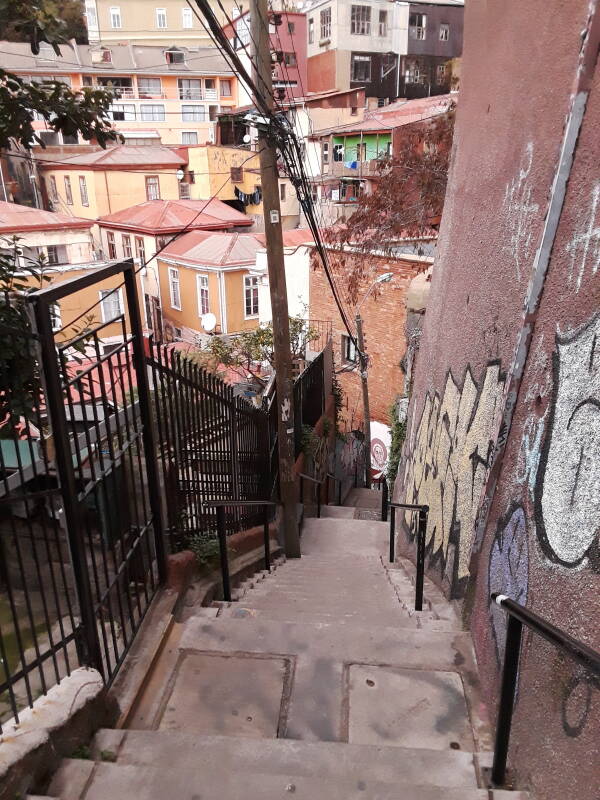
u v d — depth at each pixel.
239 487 6.83
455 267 5.82
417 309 11.80
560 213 2.98
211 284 26.50
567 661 2.22
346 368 17.55
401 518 8.38
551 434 2.72
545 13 3.55
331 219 26.47
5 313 3.99
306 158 34.06
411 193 10.38
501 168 4.31
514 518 3.08
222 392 6.05
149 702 3.21
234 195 37.12
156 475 3.92
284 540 8.20
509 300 3.70
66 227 28.28
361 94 36.47
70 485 2.71
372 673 3.38
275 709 3.16
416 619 4.22
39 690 3.27
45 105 4.89
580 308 2.58
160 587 4.12
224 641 3.65
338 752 2.68
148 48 44.28
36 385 3.98
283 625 3.78
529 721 2.48
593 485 2.23
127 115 43.28
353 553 8.80
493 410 3.75
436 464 5.68
